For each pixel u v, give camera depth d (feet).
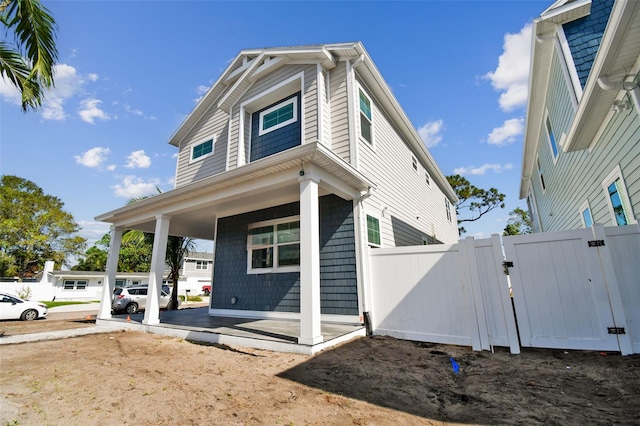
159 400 9.68
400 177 32.50
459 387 10.57
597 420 7.78
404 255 19.25
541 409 8.57
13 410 8.94
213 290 29.45
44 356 15.70
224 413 8.69
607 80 12.97
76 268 114.52
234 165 28.66
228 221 29.84
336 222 22.29
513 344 14.69
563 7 18.80
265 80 28.58
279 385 10.91
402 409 8.87
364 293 19.84
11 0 16.43
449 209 60.64
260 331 18.92
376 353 14.99
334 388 10.55
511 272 15.46
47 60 18.17
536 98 28.48
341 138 23.41
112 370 13.00
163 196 23.40
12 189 88.74
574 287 14.20
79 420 8.32
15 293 73.61
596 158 19.89
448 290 17.31
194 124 37.24
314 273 15.65
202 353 15.88
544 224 47.70
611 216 19.11
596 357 12.84
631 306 13.23
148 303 23.38
